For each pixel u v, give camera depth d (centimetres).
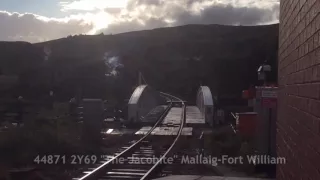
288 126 568
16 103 3869
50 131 1805
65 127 2006
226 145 1750
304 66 423
